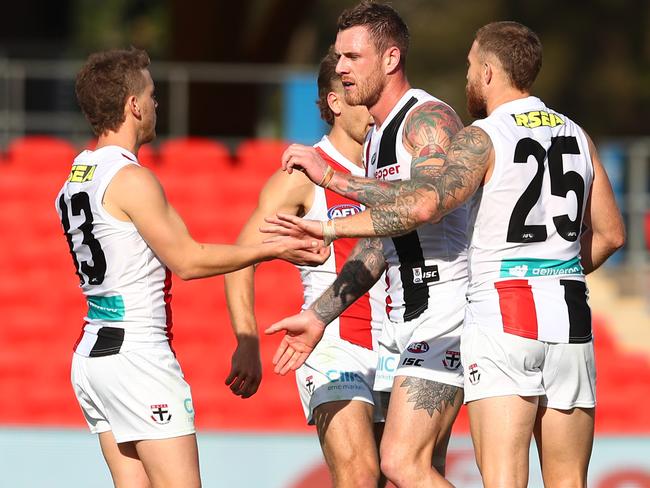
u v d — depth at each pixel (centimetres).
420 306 1661
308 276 1911
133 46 1659
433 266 1659
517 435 1494
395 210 1479
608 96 9625
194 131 5931
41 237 4541
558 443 1544
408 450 1605
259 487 3056
